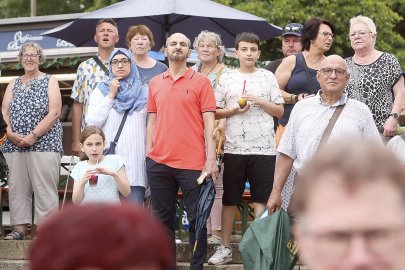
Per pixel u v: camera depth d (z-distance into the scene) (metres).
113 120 9.74
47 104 11.29
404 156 7.30
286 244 8.28
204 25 13.89
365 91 9.85
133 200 9.65
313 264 1.90
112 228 1.65
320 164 1.88
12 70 16.19
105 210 1.69
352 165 1.84
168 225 9.41
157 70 10.73
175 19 13.76
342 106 8.16
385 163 1.84
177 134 9.25
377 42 27.78
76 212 1.68
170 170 9.24
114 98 9.82
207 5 13.16
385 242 1.82
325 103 8.20
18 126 11.26
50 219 1.71
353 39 9.95
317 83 10.10
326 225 1.85
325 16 27.31
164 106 9.32
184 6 12.87
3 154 11.27
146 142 9.58
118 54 9.86
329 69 8.05
